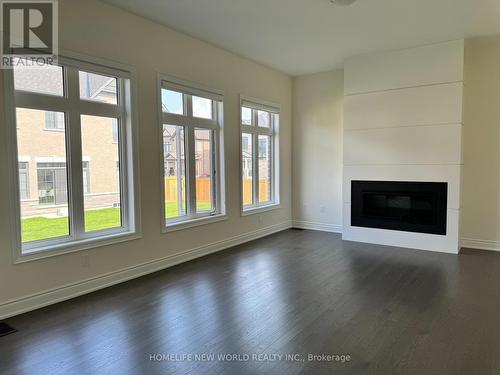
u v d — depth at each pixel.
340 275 4.04
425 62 4.94
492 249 5.08
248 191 6.03
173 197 4.61
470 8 3.75
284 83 6.54
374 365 2.26
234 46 4.98
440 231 4.98
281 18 4.00
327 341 2.57
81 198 3.57
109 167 3.83
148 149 4.11
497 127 4.96
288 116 6.72
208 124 5.04
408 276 3.98
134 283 3.81
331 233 6.36
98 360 2.34
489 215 5.09
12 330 2.75
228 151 5.31
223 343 2.55
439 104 4.88
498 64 4.89
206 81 4.84
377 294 3.45
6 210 2.95
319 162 6.55
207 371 2.21
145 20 4.01
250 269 4.28
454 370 2.21
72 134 3.46
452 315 2.98
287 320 2.90
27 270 3.10
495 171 5.01
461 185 5.13
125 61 3.81
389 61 5.20
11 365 2.29
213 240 5.09
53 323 2.87
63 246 3.33
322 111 6.45
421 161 5.05
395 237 5.35
